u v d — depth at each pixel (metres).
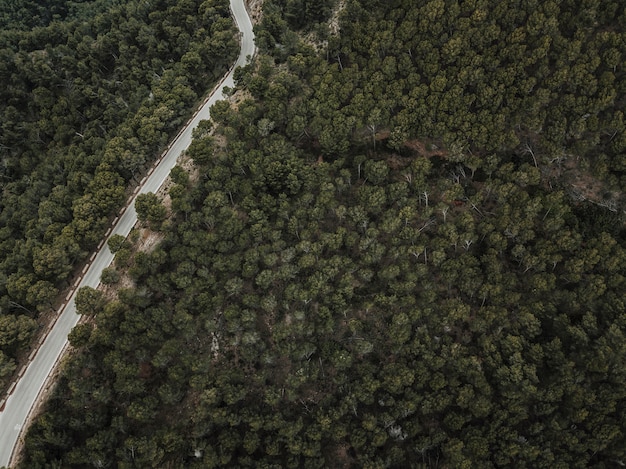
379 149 97.25
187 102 108.94
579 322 76.62
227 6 125.31
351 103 95.19
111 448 72.62
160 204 89.81
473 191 90.69
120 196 92.25
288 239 88.44
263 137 96.25
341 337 83.62
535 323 75.44
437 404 74.69
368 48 99.12
